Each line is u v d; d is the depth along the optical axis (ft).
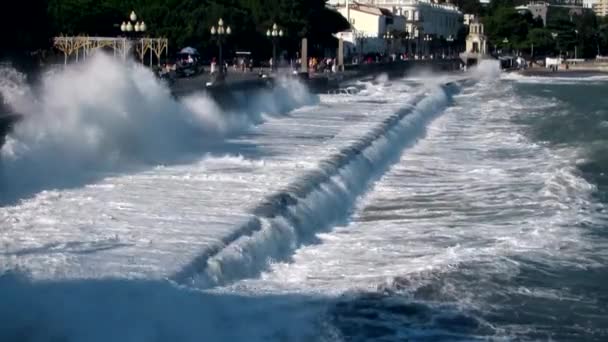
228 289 104.22
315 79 423.64
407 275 115.44
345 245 134.10
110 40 320.29
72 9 393.50
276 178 161.38
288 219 134.41
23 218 128.16
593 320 103.04
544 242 136.36
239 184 156.25
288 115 310.04
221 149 209.56
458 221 152.87
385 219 154.92
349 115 307.78
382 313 101.35
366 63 625.41
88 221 126.52
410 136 281.74
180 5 484.74
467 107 425.69
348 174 180.86
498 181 194.49
